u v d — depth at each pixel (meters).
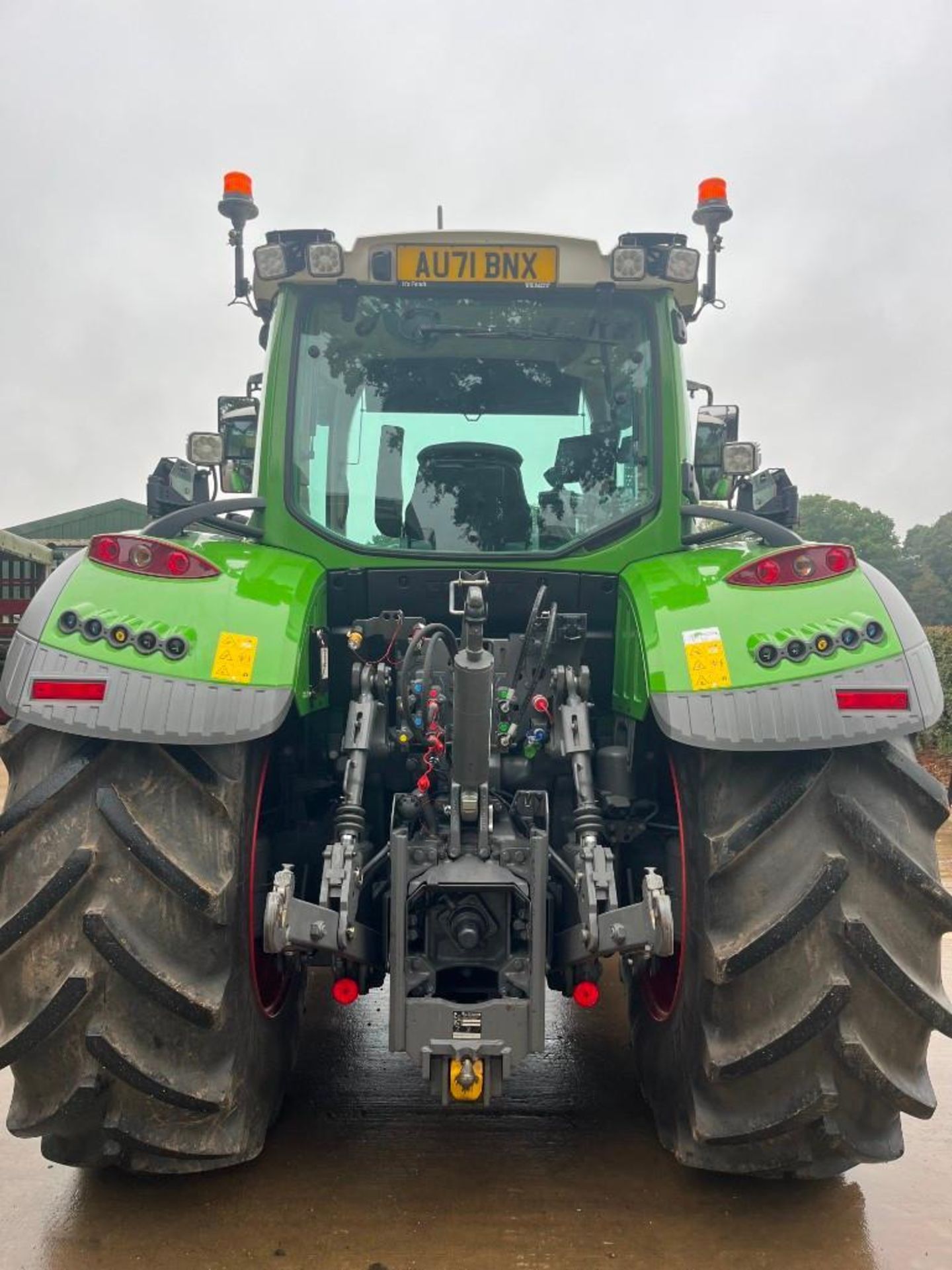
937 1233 2.62
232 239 3.81
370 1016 4.09
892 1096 2.44
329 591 3.45
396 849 2.56
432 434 3.55
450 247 3.48
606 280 3.48
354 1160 2.92
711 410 4.21
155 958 2.38
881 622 2.60
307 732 3.42
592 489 3.54
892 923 2.44
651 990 3.10
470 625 2.60
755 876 2.47
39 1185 2.78
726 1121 2.51
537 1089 3.43
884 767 2.54
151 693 2.47
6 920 2.36
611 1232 2.58
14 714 2.47
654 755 3.25
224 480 4.14
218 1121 2.55
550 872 2.88
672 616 2.71
